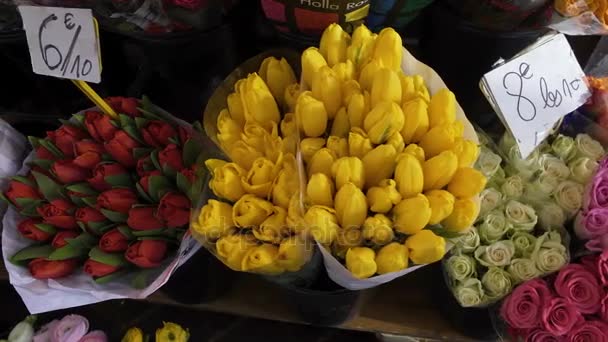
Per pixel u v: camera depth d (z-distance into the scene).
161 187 0.71
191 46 0.78
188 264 0.78
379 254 0.57
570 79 0.70
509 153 0.76
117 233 0.70
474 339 0.84
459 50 0.78
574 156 0.77
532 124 0.67
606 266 0.67
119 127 0.75
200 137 0.73
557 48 0.69
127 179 0.74
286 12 0.68
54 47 0.67
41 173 0.75
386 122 0.55
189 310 1.17
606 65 0.83
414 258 0.57
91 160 0.74
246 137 0.62
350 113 0.59
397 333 0.85
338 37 0.62
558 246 0.70
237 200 0.62
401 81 0.60
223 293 0.89
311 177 0.57
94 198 0.73
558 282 0.68
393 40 0.60
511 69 0.66
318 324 0.87
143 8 0.72
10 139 0.84
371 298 0.87
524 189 0.76
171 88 0.89
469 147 0.58
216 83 0.88
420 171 0.54
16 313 1.15
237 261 0.61
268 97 0.63
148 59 0.83
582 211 0.73
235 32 0.83
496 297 0.71
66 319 0.91
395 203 0.56
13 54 0.83
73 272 0.75
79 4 0.73
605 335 0.65
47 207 0.72
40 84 0.90
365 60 0.62
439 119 0.59
